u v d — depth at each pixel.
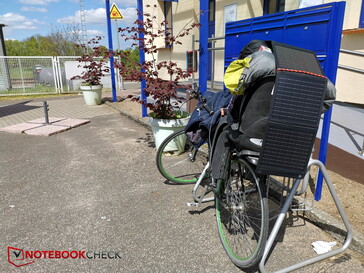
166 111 4.73
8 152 5.01
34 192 3.56
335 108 4.75
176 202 3.30
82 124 7.04
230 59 4.12
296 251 2.48
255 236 2.63
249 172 2.32
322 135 2.88
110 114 8.30
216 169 2.42
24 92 12.82
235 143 2.21
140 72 4.52
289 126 1.87
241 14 7.29
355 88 5.03
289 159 1.94
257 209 2.51
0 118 8.03
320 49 2.75
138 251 2.50
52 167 4.34
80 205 3.25
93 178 3.95
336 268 2.27
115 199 3.38
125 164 4.43
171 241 2.63
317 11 2.74
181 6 9.90
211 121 2.69
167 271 2.27
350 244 2.47
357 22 4.98
